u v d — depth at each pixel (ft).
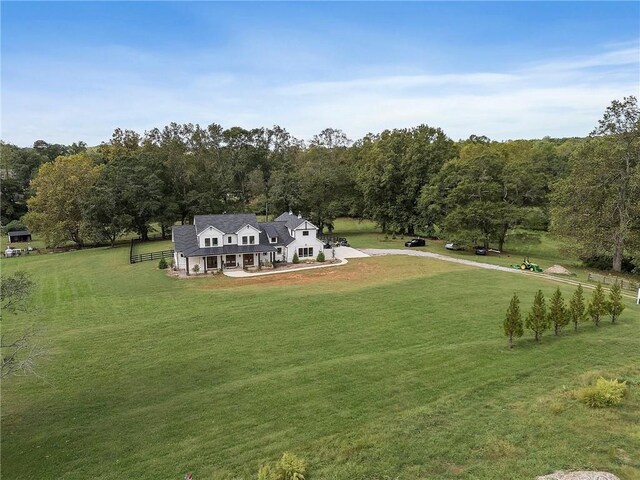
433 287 132.67
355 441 49.90
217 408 62.03
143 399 67.10
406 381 67.05
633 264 161.17
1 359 63.98
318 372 72.43
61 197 247.91
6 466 51.34
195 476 46.60
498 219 201.16
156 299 127.54
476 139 380.58
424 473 43.04
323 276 155.84
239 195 344.69
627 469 40.50
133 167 265.54
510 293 122.93
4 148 412.16
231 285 144.36
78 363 81.87
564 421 50.62
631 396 55.77
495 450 45.75
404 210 263.70
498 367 69.82
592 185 160.35
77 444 55.11
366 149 363.56
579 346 76.54
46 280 160.45
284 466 44.24
